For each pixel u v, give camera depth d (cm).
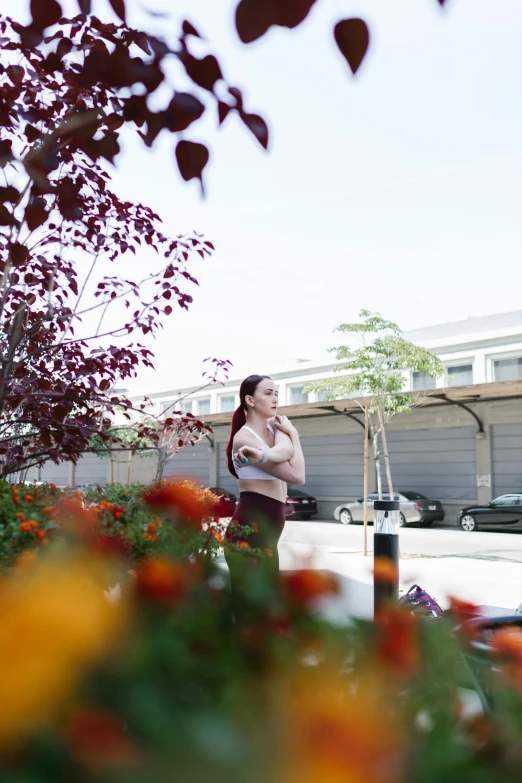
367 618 75
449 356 2412
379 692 65
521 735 61
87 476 3534
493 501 2016
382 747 54
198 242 505
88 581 75
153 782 49
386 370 1930
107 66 142
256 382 344
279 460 322
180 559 103
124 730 54
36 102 340
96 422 487
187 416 537
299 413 2716
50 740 51
